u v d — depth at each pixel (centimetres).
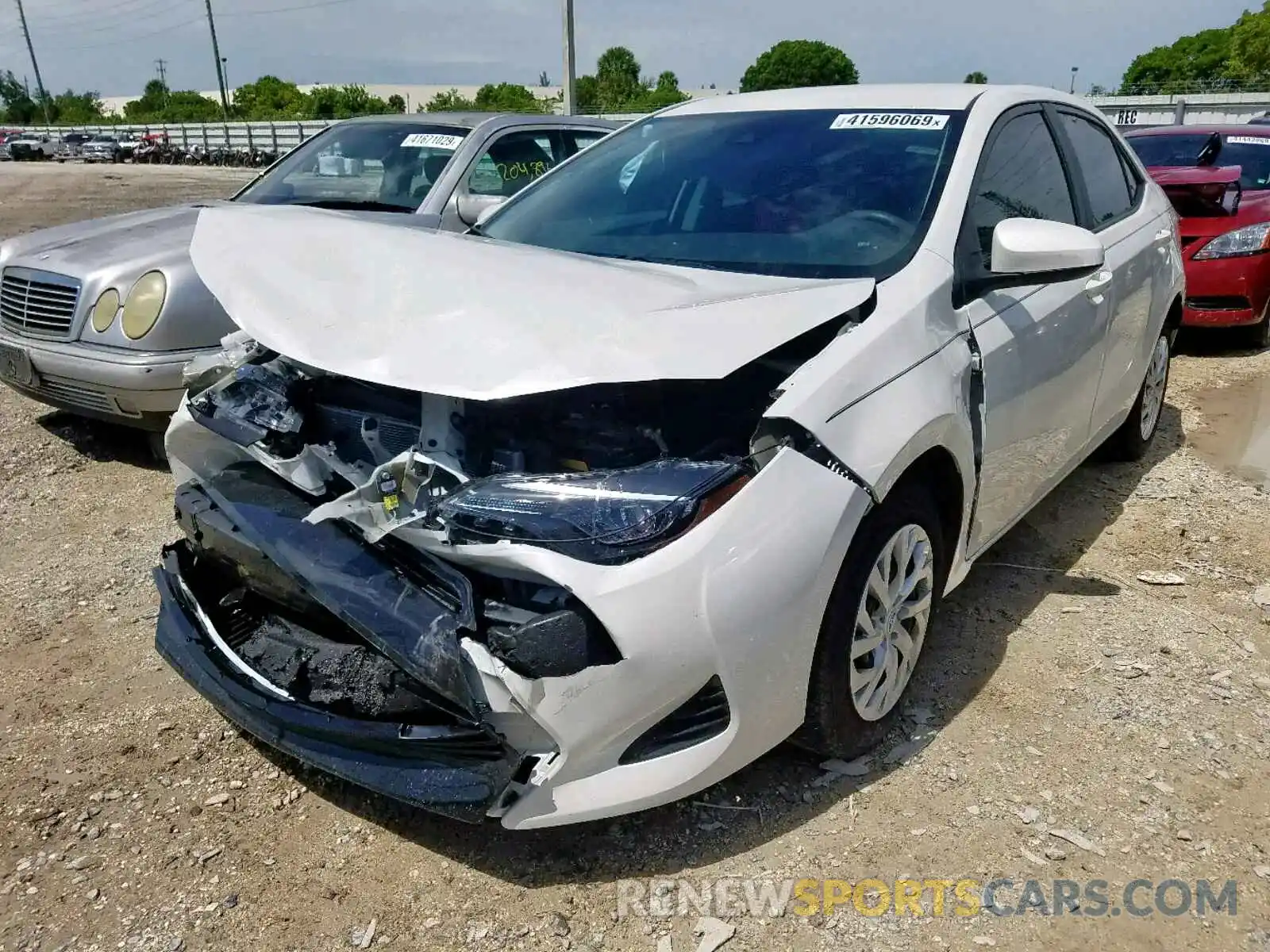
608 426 228
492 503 212
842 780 265
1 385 637
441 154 568
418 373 218
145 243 480
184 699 306
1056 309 336
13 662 324
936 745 280
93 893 231
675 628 211
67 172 3444
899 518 262
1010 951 215
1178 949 215
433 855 243
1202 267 710
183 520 282
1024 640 335
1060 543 413
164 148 4309
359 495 225
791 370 248
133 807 259
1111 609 357
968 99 345
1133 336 425
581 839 246
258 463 272
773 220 313
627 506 212
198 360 295
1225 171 730
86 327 458
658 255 315
